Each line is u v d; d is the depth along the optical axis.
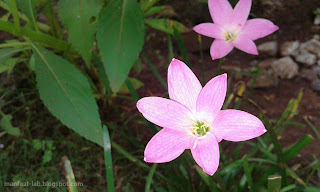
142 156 0.23
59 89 0.17
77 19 0.18
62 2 0.18
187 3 0.32
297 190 0.17
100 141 0.17
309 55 0.27
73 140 0.24
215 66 0.28
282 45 0.28
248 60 0.28
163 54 0.29
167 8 0.31
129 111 0.26
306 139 0.15
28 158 0.23
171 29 0.22
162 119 0.13
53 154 0.23
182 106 0.14
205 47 0.29
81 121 0.17
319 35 0.28
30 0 0.19
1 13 0.33
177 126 0.13
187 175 0.20
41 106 0.26
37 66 0.18
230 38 0.20
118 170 0.22
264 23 0.19
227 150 0.23
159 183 0.21
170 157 0.13
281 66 0.27
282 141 0.23
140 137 0.24
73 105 0.17
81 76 0.17
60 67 0.18
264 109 0.25
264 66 0.27
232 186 0.20
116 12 0.17
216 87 0.13
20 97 0.26
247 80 0.26
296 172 0.20
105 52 0.16
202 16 0.31
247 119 0.13
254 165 0.19
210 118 0.14
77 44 0.18
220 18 0.20
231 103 0.25
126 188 0.20
